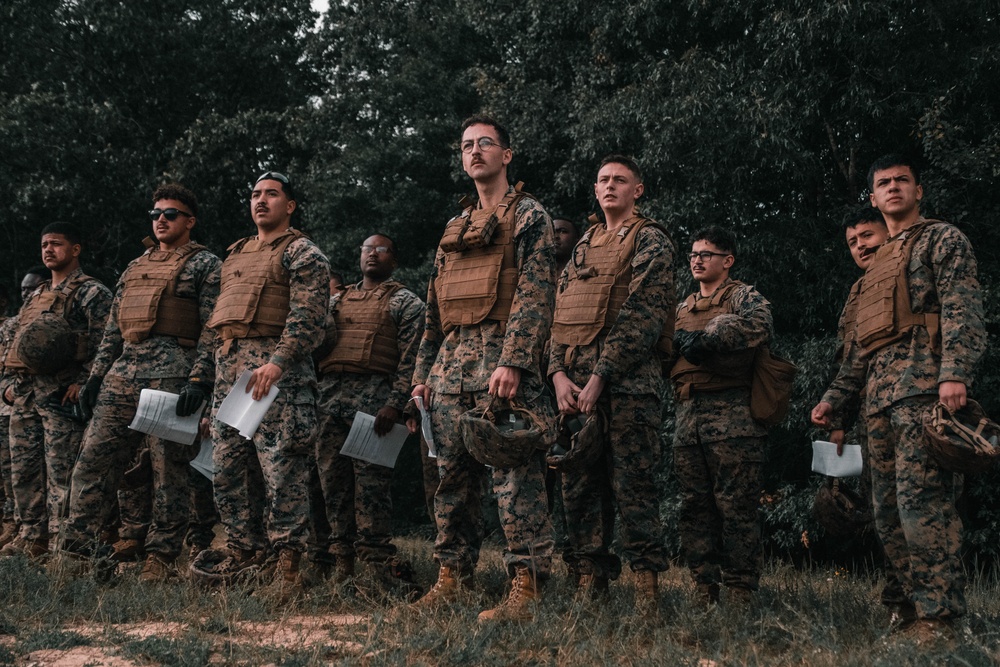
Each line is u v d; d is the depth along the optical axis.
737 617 3.93
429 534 13.06
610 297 4.24
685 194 9.30
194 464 5.05
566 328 4.34
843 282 8.91
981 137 9.10
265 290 4.60
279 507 4.37
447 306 4.08
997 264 8.78
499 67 13.32
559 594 4.24
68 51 16.39
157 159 15.88
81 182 14.62
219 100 17.70
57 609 3.88
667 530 9.38
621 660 3.20
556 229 5.60
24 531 5.84
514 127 11.52
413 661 3.03
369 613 4.01
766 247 8.98
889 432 3.81
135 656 3.16
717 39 10.40
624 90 9.88
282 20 17.92
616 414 4.11
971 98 9.15
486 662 3.05
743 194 9.23
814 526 8.84
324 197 13.89
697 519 4.92
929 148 8.48
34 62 16.41
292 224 15.59
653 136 9.33
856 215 4.99
